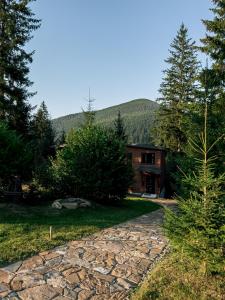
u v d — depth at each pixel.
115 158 21.78
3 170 17.19
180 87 42.47
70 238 11.30
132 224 14.73
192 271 7.82
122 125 52.06
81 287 7.32
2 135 17.50
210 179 7.45
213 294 6.71
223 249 7.31
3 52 25.05
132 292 7.21
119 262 9.12
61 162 21.62
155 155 39.34
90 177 20.62
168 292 6.85
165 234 8.27
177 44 44.38
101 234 12.30
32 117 27.38
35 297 6.69
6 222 12.80
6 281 7.40
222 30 21.55
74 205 17.91
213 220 7.22
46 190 20.70
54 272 8.11
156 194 38.59
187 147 11.62
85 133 22.19
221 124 11.70
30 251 9.55
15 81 25.95
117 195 22.52
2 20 25.14
